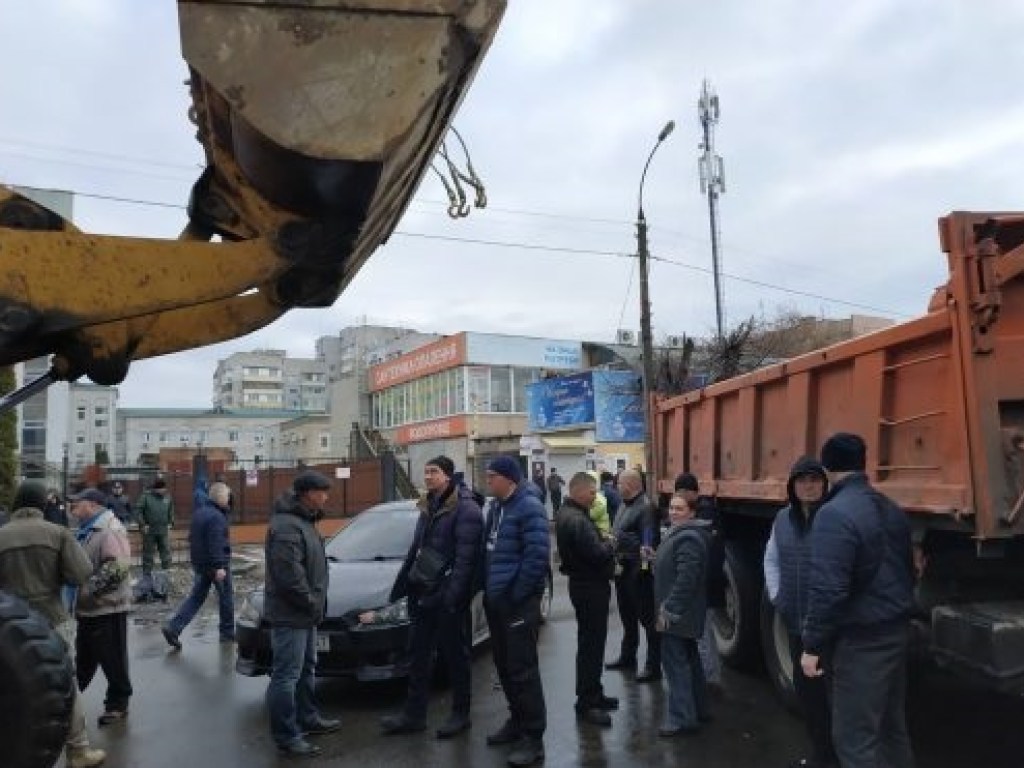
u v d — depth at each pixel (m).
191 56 2.71
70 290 2.91
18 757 3.22
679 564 6.10
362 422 53.59
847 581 4.17
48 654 3.35
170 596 14.49
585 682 6.58
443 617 6.32
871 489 4.38
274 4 2.73
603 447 33.28
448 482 6.37
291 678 6.04
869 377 5.27
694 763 5.55
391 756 5.91
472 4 2.81
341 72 2.75
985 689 6.62
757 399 7.07
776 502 6.66
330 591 7.41
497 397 41.72
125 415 101.94
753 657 7.46
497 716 6.80
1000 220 4.35
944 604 4.48
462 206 3.48
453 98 3.04
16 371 17.25
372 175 2.85
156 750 6.27
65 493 20.75
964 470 4.29
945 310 4.46
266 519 24.55
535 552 5.78
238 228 3.31
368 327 91.69
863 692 4.23
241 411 109.12
